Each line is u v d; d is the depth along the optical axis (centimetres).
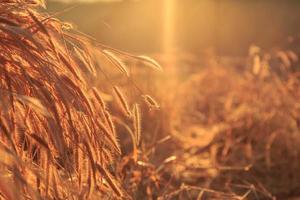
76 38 429
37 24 385
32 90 390
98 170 403
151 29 3700
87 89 415
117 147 412
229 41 4906
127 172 552
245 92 1060
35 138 372
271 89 990
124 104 434
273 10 5675
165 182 633
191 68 1612
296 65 1123
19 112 392
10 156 338
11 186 324
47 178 377
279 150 870
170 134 903
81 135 401
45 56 394
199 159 819
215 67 1310
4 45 386
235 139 906
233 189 739
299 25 5219
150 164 574
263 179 798
